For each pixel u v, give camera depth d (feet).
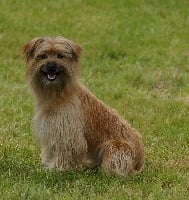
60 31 85.20
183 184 39.50
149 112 57.26
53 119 40.09
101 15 92.63
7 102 58.59
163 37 84.69
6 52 76.95
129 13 93.97
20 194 36.19
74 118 40.01
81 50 41.55
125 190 37.65
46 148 41.22
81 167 41.68
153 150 46.91
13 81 67.26
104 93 62.54
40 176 39.50
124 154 40.19
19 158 44.04
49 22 88.53
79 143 40.24
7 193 36.50
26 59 41.34
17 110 56.59
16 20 88.28
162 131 52.19
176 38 84.69
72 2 97.96
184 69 72.59
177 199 36.55
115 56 77.25
